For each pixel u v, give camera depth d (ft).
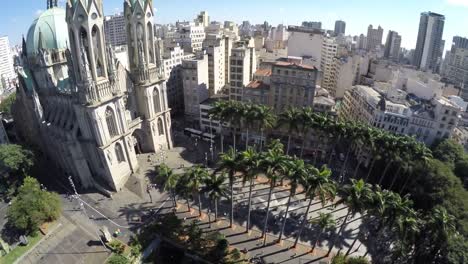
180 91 591.37
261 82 498.69
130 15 362.33
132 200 341.62
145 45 378.53
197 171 279.49
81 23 289.74
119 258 246.47
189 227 285.43
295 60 504.84
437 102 405.18
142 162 406.21
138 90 398.21
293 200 344.69
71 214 318.65
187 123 535.60
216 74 541.34
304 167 260.01
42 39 373.81
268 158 262.26
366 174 406.82
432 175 317.22
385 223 234.79
